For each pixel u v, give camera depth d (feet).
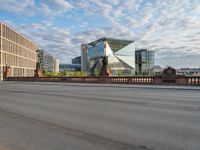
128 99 46.21
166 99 45.83
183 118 26.25
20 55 359.25
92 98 48.57
